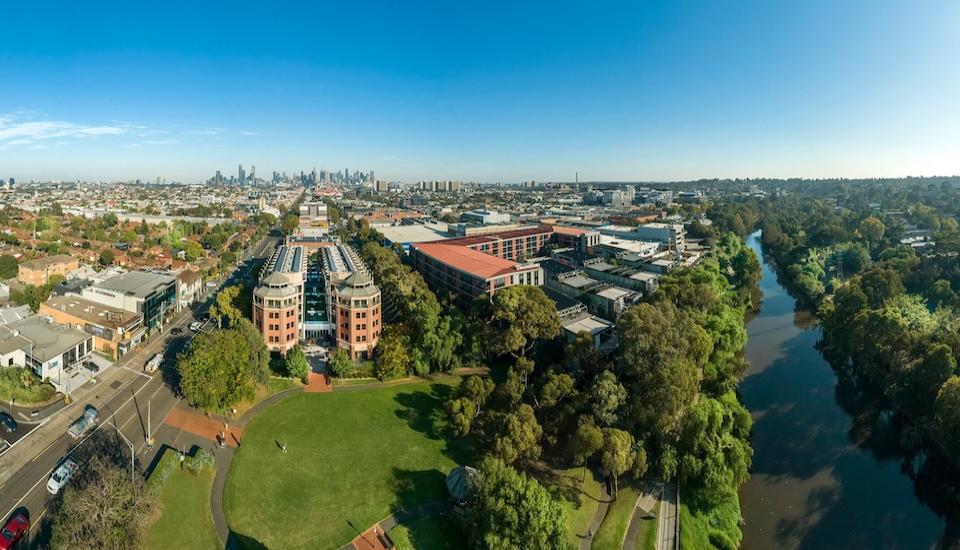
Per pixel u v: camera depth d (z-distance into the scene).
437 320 137.25
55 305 148.25
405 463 95.62
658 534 83.50
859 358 142.50
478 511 74.69
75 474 85.50
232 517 80.44
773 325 193.62
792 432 119.19
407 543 76.88
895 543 87.31
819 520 92.38
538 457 97.25
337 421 108.25
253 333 119.25
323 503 84.38
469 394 108.38
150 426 102.06
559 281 193.75
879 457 110.25
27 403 107.31
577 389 115.62
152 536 73.69
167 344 147.50
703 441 94.25
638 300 178.12
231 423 105.38
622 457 86.44
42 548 70.94
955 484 101.62
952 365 108.75
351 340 138.00
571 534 81.50
